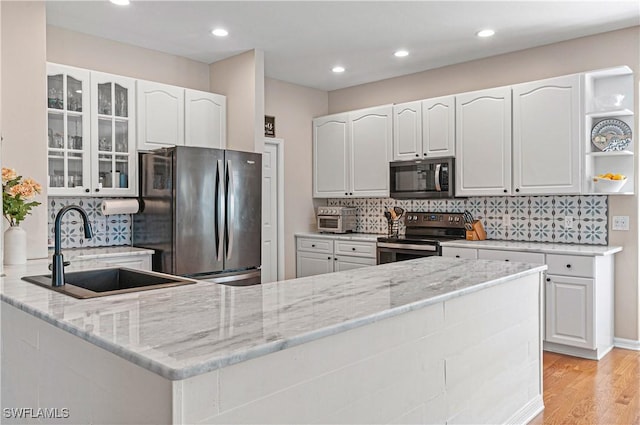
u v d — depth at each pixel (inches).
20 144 120.3
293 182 221.5
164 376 40.7
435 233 195.2
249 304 64.3
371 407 62.7
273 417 50.3
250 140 171.8
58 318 56.9
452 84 191.8
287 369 51.8
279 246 215.2
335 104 234.4
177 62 178.2
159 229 148.7
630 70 144.7
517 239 175.2
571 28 151.3
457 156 177.5
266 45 167.0
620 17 141.9
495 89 167.3
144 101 156.9
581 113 148.5
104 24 146.8
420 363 71.4
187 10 136.8
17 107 120.0
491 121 168.4
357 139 210.2
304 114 226.2
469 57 181.9
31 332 68.4
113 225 162.4
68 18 141.7
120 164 154.0
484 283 81.5
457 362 79.7
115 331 51.1
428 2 132.0
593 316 138.6
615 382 124.0
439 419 75.5
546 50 167.0
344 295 70.4
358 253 197.8
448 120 179.5
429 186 183.3
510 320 95.4
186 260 144.9
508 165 164.2
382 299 67.8
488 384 88.3
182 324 53.9
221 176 151.9
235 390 46.6
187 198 144.7
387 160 199.3
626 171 150.5
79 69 142.4
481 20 144.9
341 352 58.4
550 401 112.4
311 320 55.8
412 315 69.9
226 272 155.8
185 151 144.3
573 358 143.4
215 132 176.2
